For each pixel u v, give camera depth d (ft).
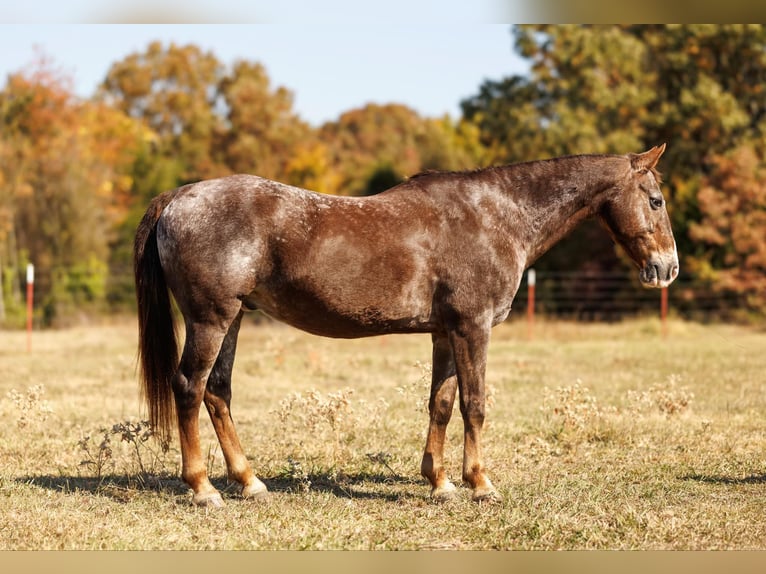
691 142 89.71
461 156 107.14
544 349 58.29
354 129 172.55
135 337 70.33
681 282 84.99
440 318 20.25
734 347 59.47
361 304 19.67
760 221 79.15
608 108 90.48
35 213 92.99
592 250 90.79
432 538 18.19
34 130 95.91
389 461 25.03
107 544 17.44
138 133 116.37
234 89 122.62
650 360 50.60
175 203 19.63
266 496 20.80
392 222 19.79
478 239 20.12
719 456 25.81
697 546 17.78
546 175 21.16
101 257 95.09
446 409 21.12
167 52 138.51
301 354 53.83
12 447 26.02
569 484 22.50
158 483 22.31
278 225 19.26
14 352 56.65
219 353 20.75
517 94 96.73
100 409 33.47
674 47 90.94
